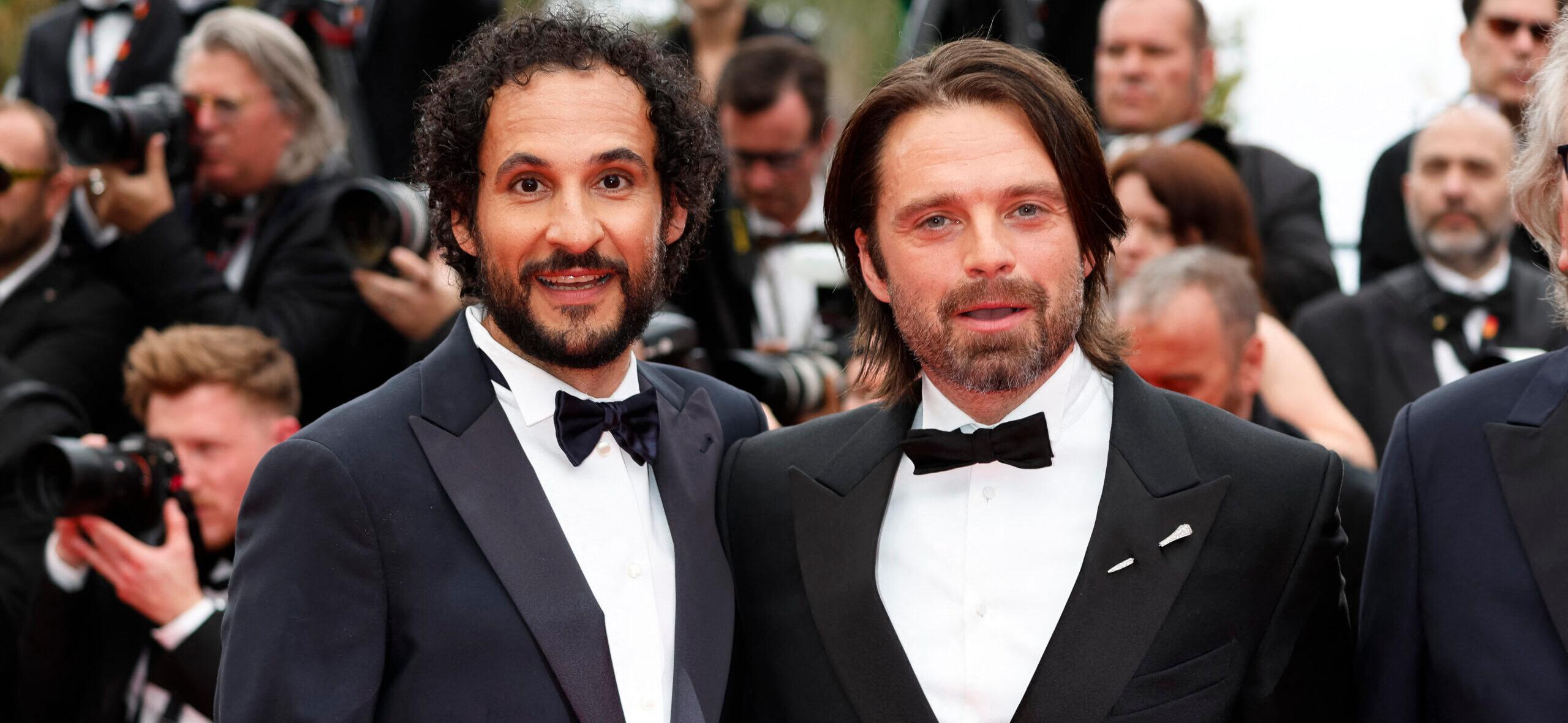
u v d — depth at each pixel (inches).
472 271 138.5
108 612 189.6
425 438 129.4
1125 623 126.0
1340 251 298.5
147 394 196.2
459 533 127.4
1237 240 225.9
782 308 256.4
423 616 124.4
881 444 139.3
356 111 271.4
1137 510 128.8
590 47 131.7
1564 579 120.7
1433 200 233.9
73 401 208.1
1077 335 138.5
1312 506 129.2
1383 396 232.1
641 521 135.4
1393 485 132.2
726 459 145.9
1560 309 132.0
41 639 186.7
